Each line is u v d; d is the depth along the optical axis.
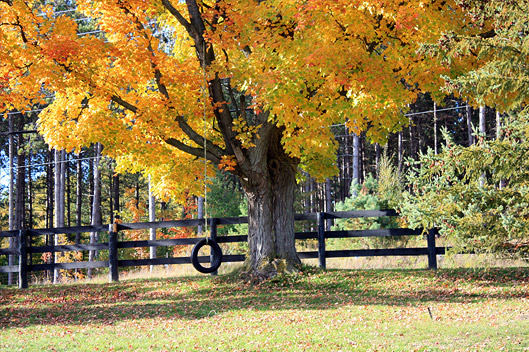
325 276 12.07
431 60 10.33
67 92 12.13
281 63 10.33
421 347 6.09
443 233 9.05
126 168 13.97
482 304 8.84
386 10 10.09
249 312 9.17
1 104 11.08
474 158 8.66
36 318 9.88
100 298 11.92
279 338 6.91
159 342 7.04
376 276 11.98
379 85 9.92
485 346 5.93
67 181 41.06
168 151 12.22
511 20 8.02
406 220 9.91
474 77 8.12
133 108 11.84
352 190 21.47
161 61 11.18
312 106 10.16
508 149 8.48
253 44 10.13
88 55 10.68
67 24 11.00
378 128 12.04
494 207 8.64
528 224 8.10
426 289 10.62
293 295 10.75
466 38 8.45
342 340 6.64
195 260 11.20
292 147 10.98
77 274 26.91
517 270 11.62
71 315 10.05
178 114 11.73
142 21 11.48
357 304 9.44
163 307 10.23
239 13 10.55
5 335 8.15
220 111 11.58
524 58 7.88
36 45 10.94
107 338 7.51
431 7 10.30
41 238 45.06
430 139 38.78
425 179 9.28
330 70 9.91
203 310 9.68
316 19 10.00
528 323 7.04
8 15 10.58
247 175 12.43
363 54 10.02
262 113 12.27
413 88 11.20
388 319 7.94
